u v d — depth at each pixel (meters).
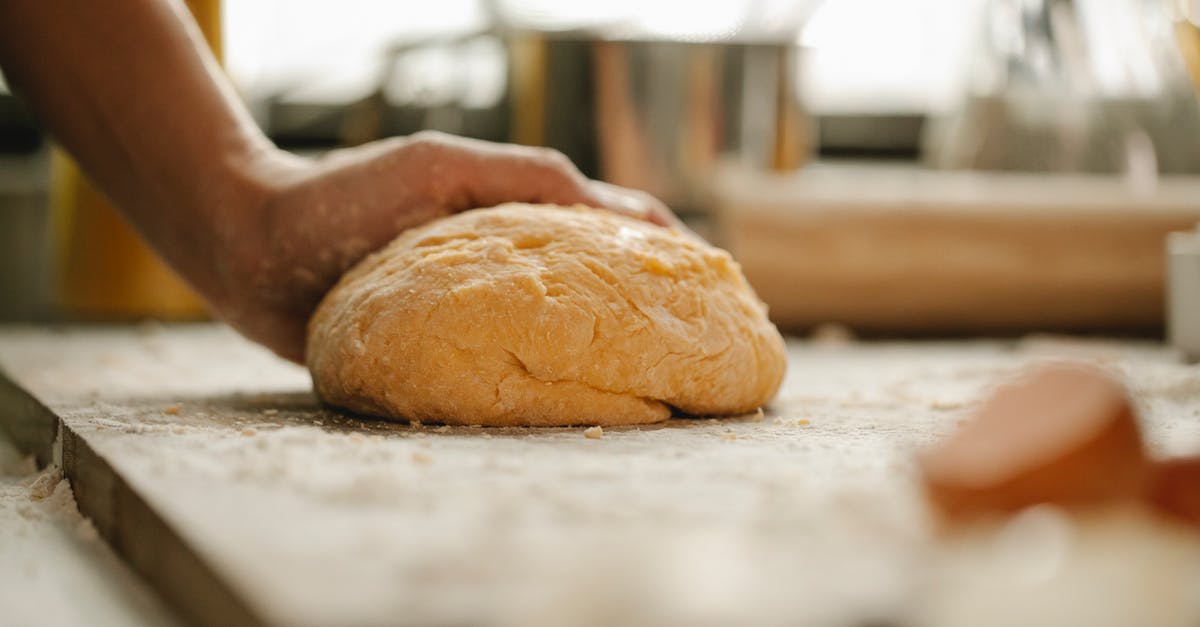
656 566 0.51
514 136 1.17
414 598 0.46
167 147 0.81
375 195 0.78
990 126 1.42
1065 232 1.14
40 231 1.45
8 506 0.69
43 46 0.82
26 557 0.64
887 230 1.14
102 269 1.17
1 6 0.82
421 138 0.79
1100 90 1.39
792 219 1.14
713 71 1.14
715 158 1.15
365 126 1.32
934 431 0.72
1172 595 0.50
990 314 1.16
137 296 1.17
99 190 0.84
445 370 0.72
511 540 0.55
